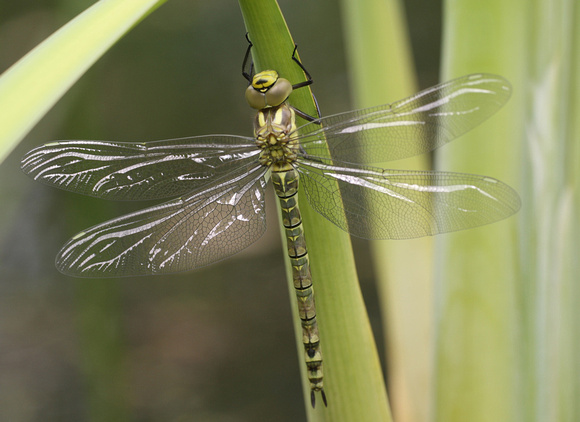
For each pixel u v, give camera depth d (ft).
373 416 2.51
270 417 4.05
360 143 2.58
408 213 2.57
